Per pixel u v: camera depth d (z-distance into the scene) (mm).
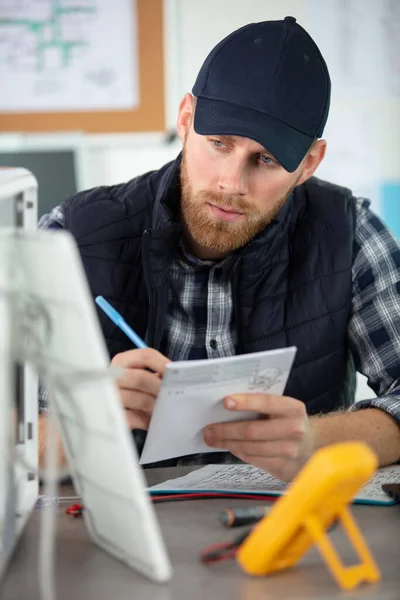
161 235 1729
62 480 1456
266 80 1639
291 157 1642
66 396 919
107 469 951
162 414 1190
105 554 1077
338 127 3617
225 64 1658
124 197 1920
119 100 3535
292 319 1864
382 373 1879
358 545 979
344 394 1956
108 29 3506
